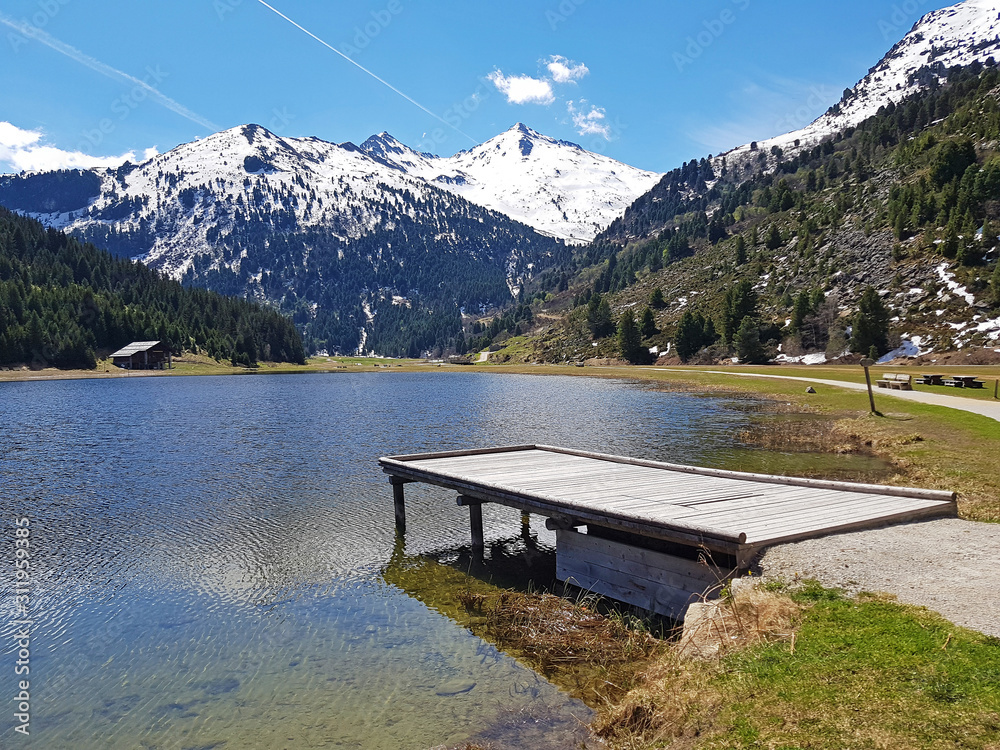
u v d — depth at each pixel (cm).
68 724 976
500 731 905
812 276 14488
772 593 991
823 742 637
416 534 1948
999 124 16175
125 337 15950
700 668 869
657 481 1759
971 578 959
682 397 6412
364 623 1317
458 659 1142
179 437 4081
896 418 3575
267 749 895
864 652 782
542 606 1310
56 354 14150
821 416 4344
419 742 892
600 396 6900
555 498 1487
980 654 729
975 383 5303
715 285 17625
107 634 1291
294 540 1895
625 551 1361
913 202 14388
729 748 670
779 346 12419
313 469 2936
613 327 17850
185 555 1773
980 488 1906
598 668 1071
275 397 7625
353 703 1007
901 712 655
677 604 1251
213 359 17012
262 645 1231
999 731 602
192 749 902
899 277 12238
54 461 3250
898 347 10388
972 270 11231
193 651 1212
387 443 3675
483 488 1717
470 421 4712
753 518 1300
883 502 1416
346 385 10250
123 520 2130
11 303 14688
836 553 1104
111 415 5575
